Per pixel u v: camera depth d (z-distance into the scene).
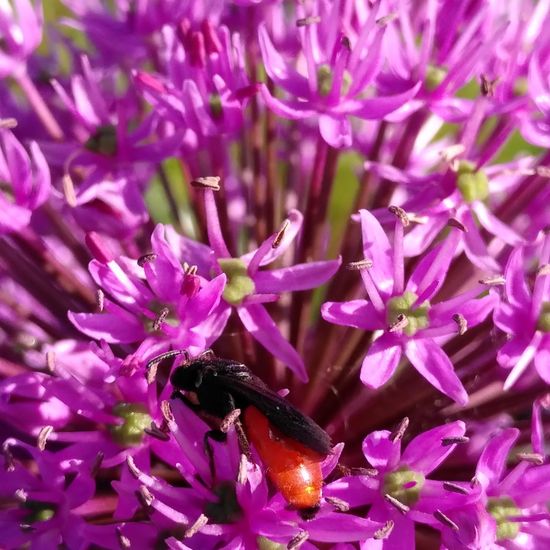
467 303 0.05
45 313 0.07
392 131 0.08
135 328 0.05
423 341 0.05
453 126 0.09
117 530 0.05
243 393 0.05
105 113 0.06
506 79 0.06
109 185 0.06
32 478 0.05
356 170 0.09
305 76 0.06
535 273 0.06
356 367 0.06
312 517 0.05
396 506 0.05
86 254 0.06
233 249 0.06
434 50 0.06
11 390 0.05
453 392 0.05
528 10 0.07
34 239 0.06
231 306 0.05
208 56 0.06
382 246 0.05
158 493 0.05
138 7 0.07
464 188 0.06
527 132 0.06
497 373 0.06
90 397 0.05
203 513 0.05
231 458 0.05
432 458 0.05
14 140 0.06
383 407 0.06
